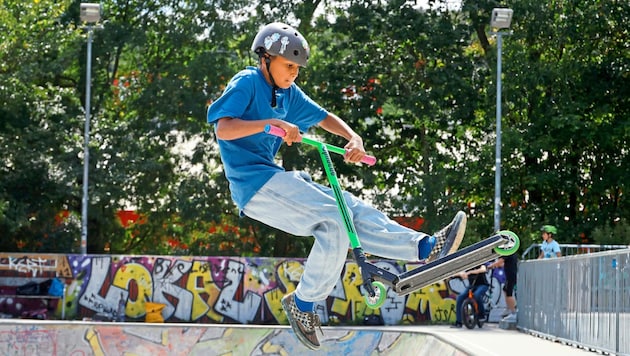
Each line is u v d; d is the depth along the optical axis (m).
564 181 30.00
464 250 4.52
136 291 20.50
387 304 20.30
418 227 29.09
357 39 28.97
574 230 29.12
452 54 29.06
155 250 32.31
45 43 27.47
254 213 5.08
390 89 28.95
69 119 28.72
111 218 30.61
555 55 30.73
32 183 27.12
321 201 4.91
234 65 30.34
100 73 31.98
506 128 28.31
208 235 31.66
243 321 20.39
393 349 12.62
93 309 20.47
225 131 4.79
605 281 11.10
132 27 30.56
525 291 16.20
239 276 20.53
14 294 20.44
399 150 31.41
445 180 28.27
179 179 31.06
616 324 10.57
